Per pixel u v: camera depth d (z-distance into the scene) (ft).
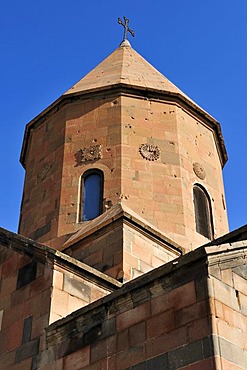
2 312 35.19
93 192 52.11
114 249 41.91
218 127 62.03
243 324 25.40
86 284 35.06
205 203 55.31
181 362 24.16
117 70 63.00
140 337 26.58
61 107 59.57
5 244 38.34
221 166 63.87
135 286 28.14
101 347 28.12
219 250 26.55
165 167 53.52
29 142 62.34
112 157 53.31
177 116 57.88
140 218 45.75
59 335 30.71
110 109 56.85
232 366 23.32
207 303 24.73
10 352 32.73
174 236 49.11
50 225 51.44
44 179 55.83
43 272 34.42
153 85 59.62
